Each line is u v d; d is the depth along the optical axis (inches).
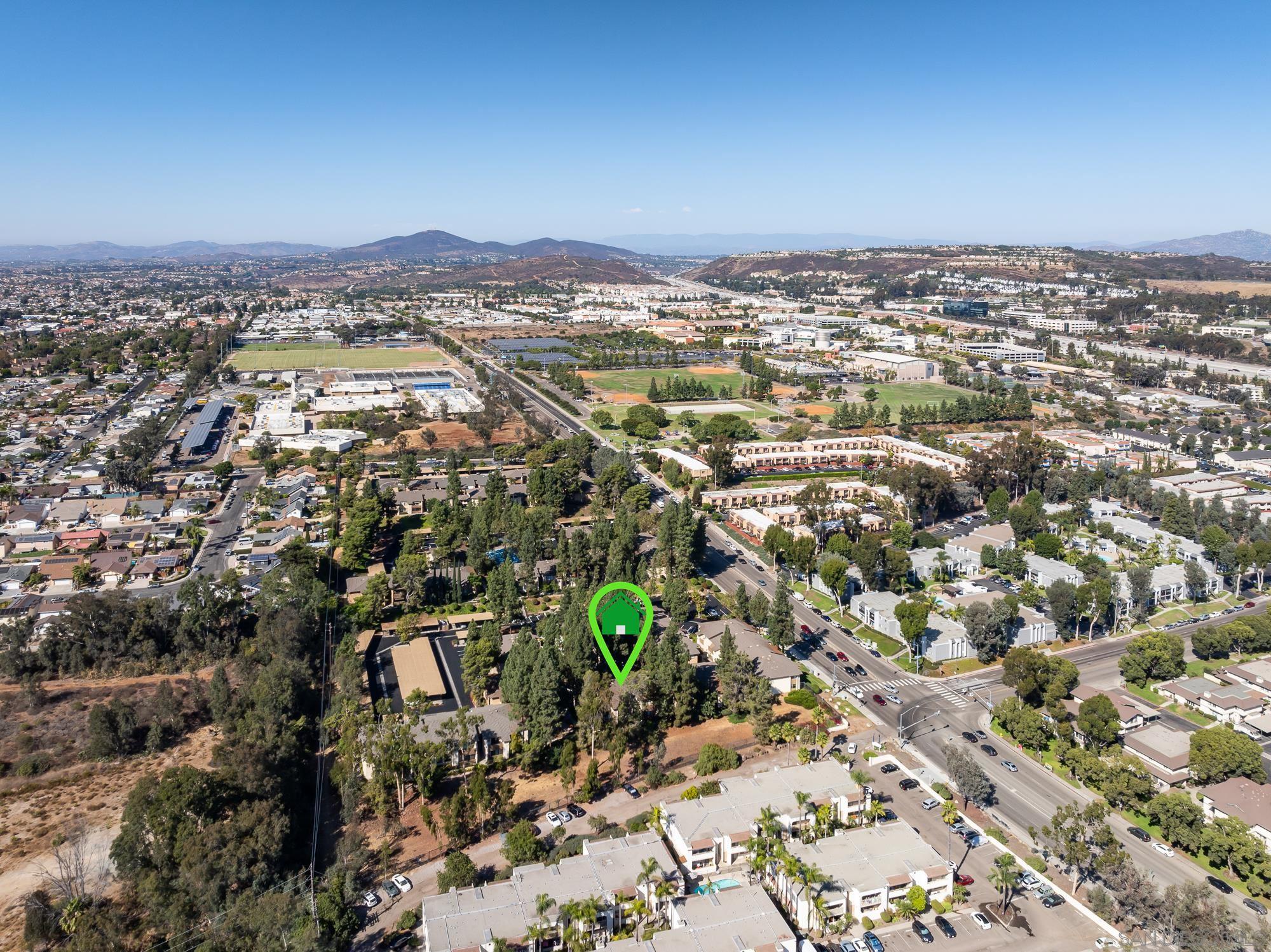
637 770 6156.5
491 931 4367.6
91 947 4379.9
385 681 7303.2
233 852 4744.1
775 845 4859.7
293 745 6008.9
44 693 7091.5
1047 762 6304.1
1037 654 6973.4
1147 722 6786.4
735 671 6756.9
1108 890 4891.7
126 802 5438.0
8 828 5536.4
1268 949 4274.1
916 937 4643.2
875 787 5959.6
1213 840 5123.0
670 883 4761.3
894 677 7652.6
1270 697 6963.6
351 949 4537.4
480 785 5438.0
